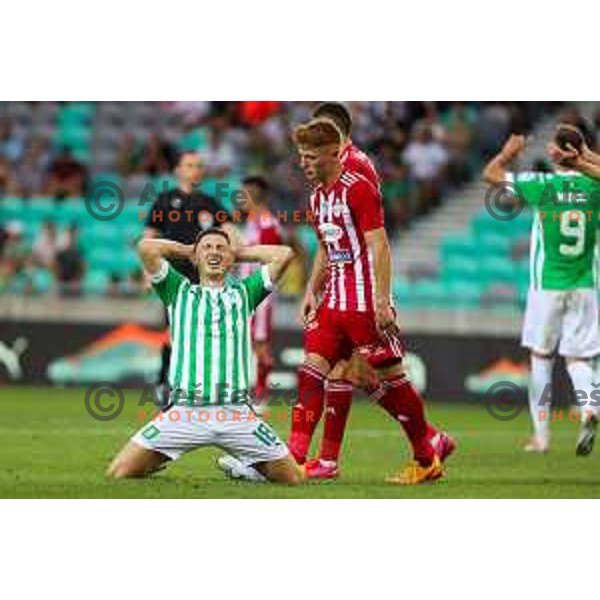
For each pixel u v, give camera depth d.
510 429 51.53
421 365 64.12
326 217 33.97
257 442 33.06
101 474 35.16
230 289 33.16
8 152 84.06
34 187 82.62
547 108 81.69
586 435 41.16
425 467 34.81
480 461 40.41
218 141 82.38
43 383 67.38
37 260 76.31
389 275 33.41
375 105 80.44
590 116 80.19
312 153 33.50
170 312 33.06
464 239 76.56
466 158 81.06
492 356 63.69
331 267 34.34
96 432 45.19
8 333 67.62
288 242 65.00
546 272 43.56
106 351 67.00
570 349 43.44
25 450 40.12
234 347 32.84
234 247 33.41
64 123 86.19
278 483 33.75
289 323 64.19
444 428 51.44
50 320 67.38
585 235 43.22
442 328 64.12
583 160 34.94
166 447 33.28
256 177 52.75
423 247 77.12
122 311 67.06
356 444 44.28
